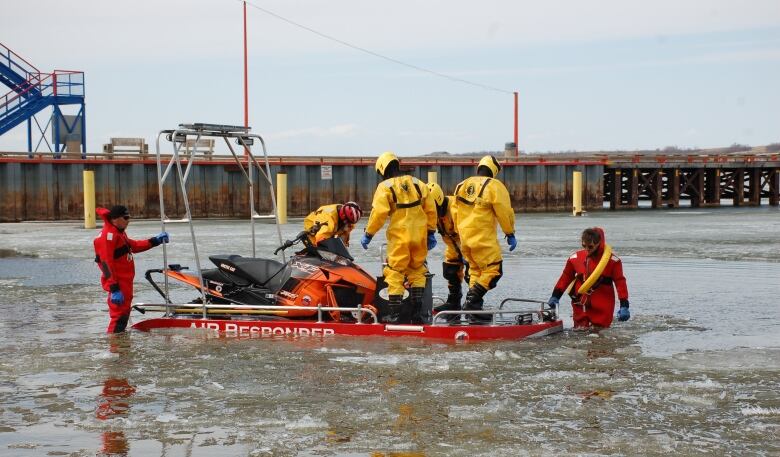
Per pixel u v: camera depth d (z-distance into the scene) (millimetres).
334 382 6336
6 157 32344
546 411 5547
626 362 7012
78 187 33219
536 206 41406
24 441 4980
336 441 4953
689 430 5137
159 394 6027
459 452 4750
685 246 18656
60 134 35562
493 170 8812
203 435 5074
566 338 8117
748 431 5109
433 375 6547
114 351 7578
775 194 48562
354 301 8656
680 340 8008
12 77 34812
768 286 11984
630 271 13891
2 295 11602
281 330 8367
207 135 8984
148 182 34375
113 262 8469
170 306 8867
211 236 22781
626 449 4797
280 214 30688
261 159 36094
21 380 6480
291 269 8734
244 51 37344
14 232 25469
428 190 8430
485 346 7691
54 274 14227
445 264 9359
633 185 43969
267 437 5031
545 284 12273
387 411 5547
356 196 37938
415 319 8398
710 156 46062
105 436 5070
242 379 6457
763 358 7164
